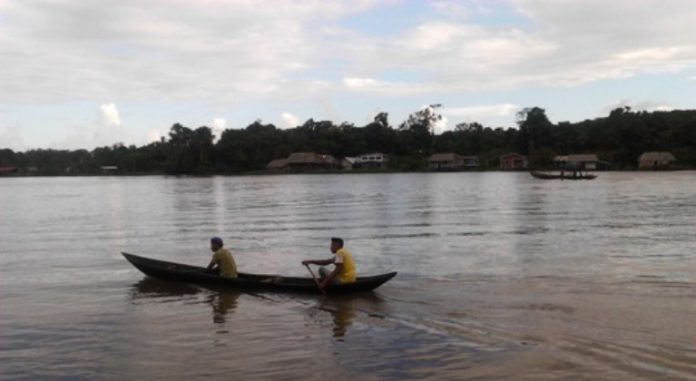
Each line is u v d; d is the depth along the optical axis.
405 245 24.33
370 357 10.45
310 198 58.25
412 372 9.72
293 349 10.94
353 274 15.19
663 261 19.33
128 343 11.43
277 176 140.75
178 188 87.69
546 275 17.20
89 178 171.50
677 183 77.19
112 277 17.91
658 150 139.00
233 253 23.12
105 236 29.66
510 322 12.29
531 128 165.62
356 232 29.41
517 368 9.77
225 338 11.66
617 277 16.70
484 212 39.38
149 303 14.53
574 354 10.31
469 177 118.81
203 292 15.56
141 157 187.12
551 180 97.81
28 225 35.59
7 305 14.48
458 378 9.44
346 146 174.25
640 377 9.29
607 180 90.19
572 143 157.12
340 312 13.41
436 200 52.50
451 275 17.47
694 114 148.75
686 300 13.90
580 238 25.48
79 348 11.16
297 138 170.38
